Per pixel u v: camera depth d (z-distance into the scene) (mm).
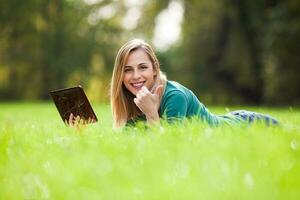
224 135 5078
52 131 6859
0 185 4191
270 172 3756
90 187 3705
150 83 6922
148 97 6379
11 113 20172
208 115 7008
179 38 55844
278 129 5703
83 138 5613
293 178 3557
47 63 59906
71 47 61812
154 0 57281
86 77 62188
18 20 58281
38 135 6457
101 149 4848
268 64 45812
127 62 6891
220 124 6426
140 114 7168
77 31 62406
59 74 60625
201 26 52812
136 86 6871
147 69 6871
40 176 4242
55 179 3998
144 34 60469
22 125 9047
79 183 3783
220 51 52688
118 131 6496
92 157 4418
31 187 3986
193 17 53219
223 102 52625
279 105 45344
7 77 60031
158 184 3615
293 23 42438
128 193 3498
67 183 3803
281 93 44844
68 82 61719
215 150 4367
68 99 6832
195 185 3527
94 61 64188
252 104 52344
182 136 5148
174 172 3951
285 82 43688
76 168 4125
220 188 3473
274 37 43000
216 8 51406
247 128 5551
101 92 63875
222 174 3717
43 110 23281
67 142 5453
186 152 4328
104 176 3881
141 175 3814
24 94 60438
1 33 58219
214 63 53281
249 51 50344
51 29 60031
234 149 4324
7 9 57688
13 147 5625
